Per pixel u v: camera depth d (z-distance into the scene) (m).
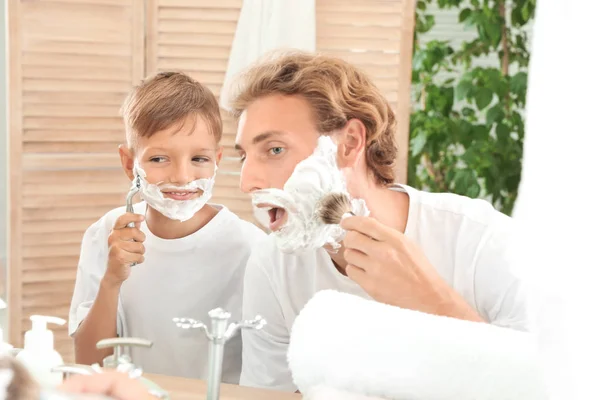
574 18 0.60
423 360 0.77
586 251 0.62
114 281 1.10
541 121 0.63
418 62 2.53
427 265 0.90
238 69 1.98
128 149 1.18
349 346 0.79
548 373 0.65
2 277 2.10
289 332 1.10
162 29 1.99
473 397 0.75
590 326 0.62
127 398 0.71
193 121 1.12
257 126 0.96
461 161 2.57
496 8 2.48
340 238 0.97
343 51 2.00
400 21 2.00
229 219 1.25
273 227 0.98
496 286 1.03
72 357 2.03
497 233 1.06
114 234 1.11
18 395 0.58
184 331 1.19
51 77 1.93
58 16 1.91
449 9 2.52
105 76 1.97
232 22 2.00
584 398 0.63
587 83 0.60
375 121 1.01
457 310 0.88
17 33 1.89
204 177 1.15
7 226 1.99
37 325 0.87
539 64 0.63
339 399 0.76
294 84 0.96
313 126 0.96
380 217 1.06
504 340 0.76
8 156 1.93
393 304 0.90
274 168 0.96
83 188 1.99
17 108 1.92
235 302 1.22
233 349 1.20
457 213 1.08
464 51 2.53
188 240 1.20
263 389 1.00
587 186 0.61
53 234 1.99
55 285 2.01
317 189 0.94
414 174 2.54
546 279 0.64
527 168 0.65
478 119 2.61
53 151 1.96
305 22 1.95
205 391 0.98
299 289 1.09
